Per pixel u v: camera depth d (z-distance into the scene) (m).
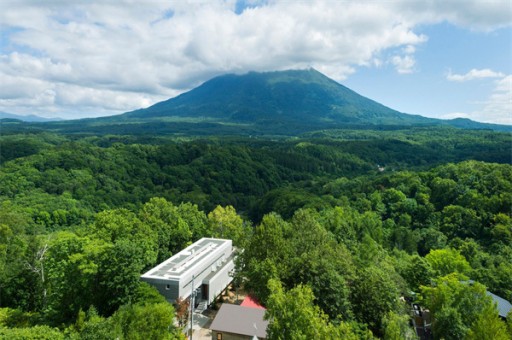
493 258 67.06
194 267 47.97
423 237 84.81
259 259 45.44
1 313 39.69
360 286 41.19
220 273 53.84
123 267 38.31
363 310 39.56
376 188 123.69
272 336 25.23
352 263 48.78
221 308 40.62
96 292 38.16
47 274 43.38
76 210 115.56
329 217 84.31
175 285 43.16
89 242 41.91
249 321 38.34
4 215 67.44
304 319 24.08
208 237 69.94
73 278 37.84
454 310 36.16
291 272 41.62
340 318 37.53
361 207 107.69
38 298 45.41
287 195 126.31
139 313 29.72
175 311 39.78
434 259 59.03
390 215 101.88
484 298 36.88
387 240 85.25
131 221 59.81
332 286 38.56
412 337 31.11
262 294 40.94
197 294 49.62
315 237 53.97
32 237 51.72
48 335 28.20
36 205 112.62
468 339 31.19
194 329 42.75
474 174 102.19
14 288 44.94
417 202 102.62
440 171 114.94
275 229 48.31
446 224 88.19
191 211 76.88
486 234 81.94
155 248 56.75
